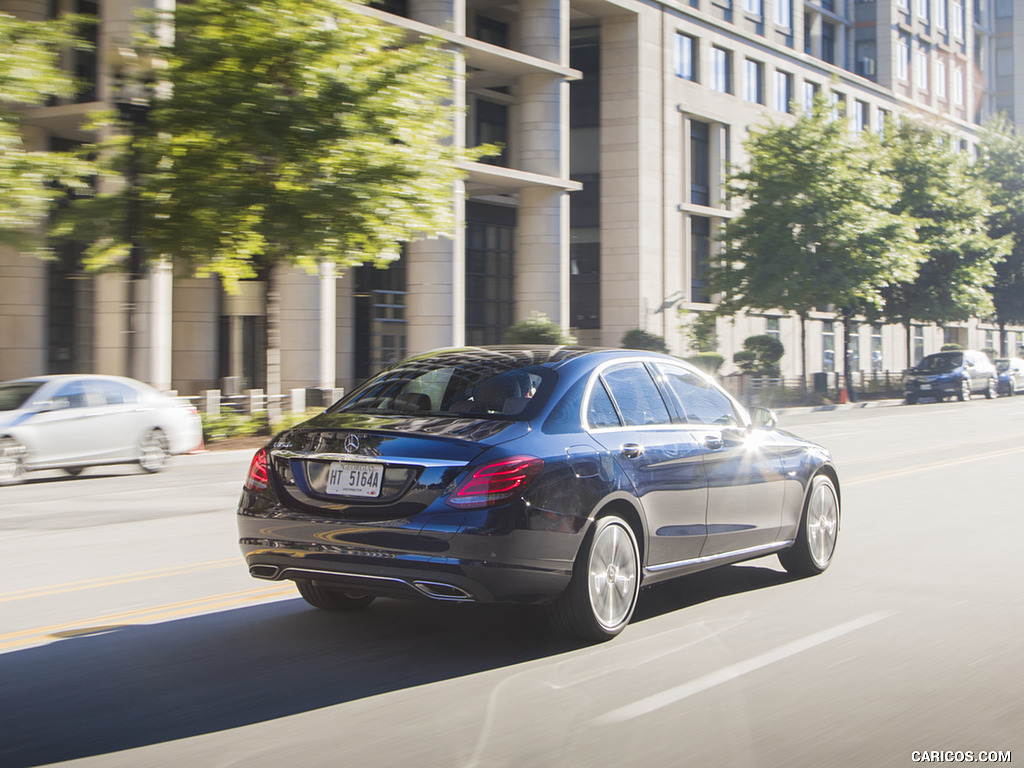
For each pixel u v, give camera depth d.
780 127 39.38
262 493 5.83
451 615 6.62
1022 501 12.15
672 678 5.24
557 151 36.75
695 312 45.81
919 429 25.33
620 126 43.50
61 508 12.12
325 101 17.80
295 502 5.71
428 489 5.36
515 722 4.57
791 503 7.57
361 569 5.45
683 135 45.75
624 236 43.41
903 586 7.52
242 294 31.31
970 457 17.70
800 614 6.66
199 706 4.81
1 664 5.52
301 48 17.81
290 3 17.84
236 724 4.55
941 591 7.36
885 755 4.18
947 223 44.81
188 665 5.49
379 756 4.16
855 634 6.15
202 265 18.48
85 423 15.73
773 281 38.62
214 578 7.83
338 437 5.66
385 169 17.98
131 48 18.50
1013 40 81.38
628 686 5.11
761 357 43.84
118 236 18.12
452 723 4.56
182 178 17.81
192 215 17.94
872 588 7.46
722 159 48.28
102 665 5.49
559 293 36.91
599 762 4.09
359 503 5.52
